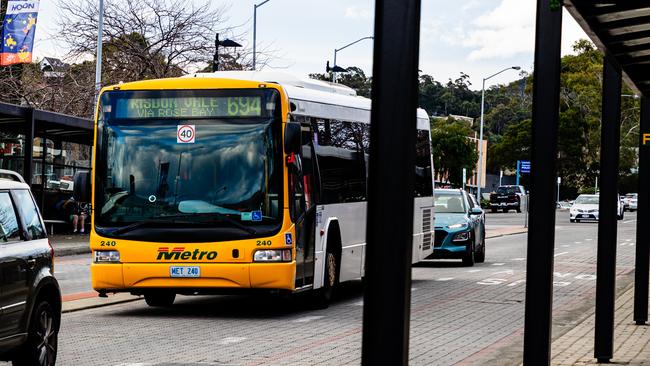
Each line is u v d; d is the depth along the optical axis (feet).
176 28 162.91
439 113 545.44
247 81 56.85
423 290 77.00
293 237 56.24
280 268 55.42
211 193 56.08
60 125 117.08
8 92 151.23
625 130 395.34
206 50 164.55
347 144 67.15
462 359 43.88
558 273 95.40
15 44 123.95
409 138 17.76
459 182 281.74
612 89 42.04
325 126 63.36
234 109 56.85
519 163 242.37
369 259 17.89
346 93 70.38
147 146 56.95
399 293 17.79
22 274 33.99
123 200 56.70
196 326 53.78
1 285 32.48
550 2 29.37
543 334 29.96
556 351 45.88
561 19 29.32
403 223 17.76
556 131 29.50
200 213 55.88
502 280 86.12
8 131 122.01
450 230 100.68
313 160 60.70
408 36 17.70
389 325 17.83
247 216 55.72
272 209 55.83
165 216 56.08
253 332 51.34
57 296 36.83
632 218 285.64
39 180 130.00
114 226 56.54
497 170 429.38
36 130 123.65
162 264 55.77
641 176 52.60
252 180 56.08
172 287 55.88
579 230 195.93
